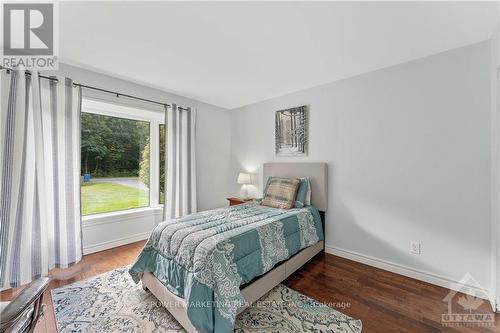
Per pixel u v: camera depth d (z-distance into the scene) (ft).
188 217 7.47
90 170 10.01
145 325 5.25
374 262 8.34
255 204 10.22
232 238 5.54
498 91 5.86
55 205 7.70
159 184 12.17
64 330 5.06
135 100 10.05
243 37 6.36
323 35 6.23
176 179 11.38
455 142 6.77
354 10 5.18
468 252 6.55
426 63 7.29
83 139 9.83
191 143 12.02
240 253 5.54
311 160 10.26
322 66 8.15
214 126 13.53
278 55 7.39
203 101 12.76
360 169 8.74
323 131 9.85
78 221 8.34
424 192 7.31
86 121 9.91
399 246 7.80
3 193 6.58
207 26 5.86
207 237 5.48
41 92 7.42
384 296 6.42
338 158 9.36
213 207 13.55
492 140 6.16
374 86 8.41
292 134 10.94
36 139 7.14
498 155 5.87
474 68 6.48
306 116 10.39
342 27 5.85
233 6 5.09
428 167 7.23
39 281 3.86
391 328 5.17
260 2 4.96
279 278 6.70
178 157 11.43
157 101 10.82
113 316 5.55
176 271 5.37
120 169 10.98
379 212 8.26
